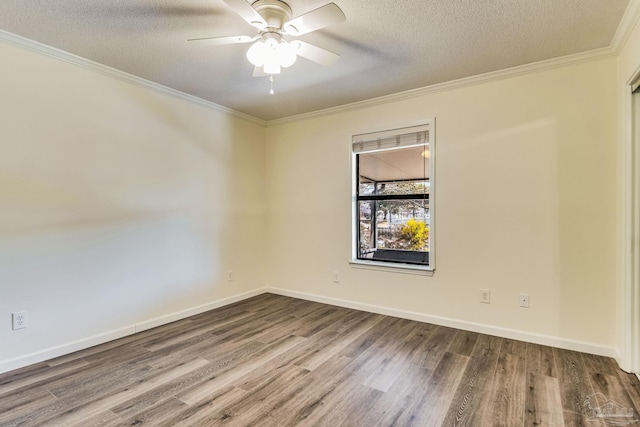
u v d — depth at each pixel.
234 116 4.16
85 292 2.80
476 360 2.54
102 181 2.91
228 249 4.08
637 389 2.11
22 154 2.46
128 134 3.09
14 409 1.93
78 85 2.75
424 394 2.09
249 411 1.92
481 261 3.10
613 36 2.37
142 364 2.50
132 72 3.00
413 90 3.40
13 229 2.42
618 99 2.50
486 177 3.07
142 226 3.21
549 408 1.93
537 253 2.84
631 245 2.29
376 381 2.25
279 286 4.53
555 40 2.44
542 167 2.82
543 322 2.82
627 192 2.31
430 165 3.34
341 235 3.98
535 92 2.84
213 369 2.42
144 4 2.02
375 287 3.74
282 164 4.48
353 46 2.54
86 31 2.32
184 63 2.81
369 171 3.89
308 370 2.41
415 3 2.01
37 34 2.36
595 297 2.62
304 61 2.77
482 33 2.35
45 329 2.57
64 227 2.68
